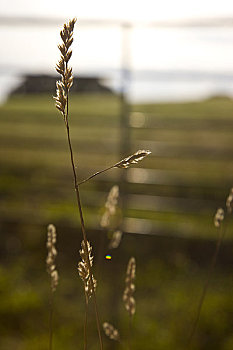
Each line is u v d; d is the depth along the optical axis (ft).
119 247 17.58
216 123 27.43
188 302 14.88
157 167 29.58
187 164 30.58
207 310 14.10
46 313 13.87
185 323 13.38
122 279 15.83
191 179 27.66
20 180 26.81
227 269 18.28
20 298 14.70
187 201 23.44
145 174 21.16
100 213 10.59
